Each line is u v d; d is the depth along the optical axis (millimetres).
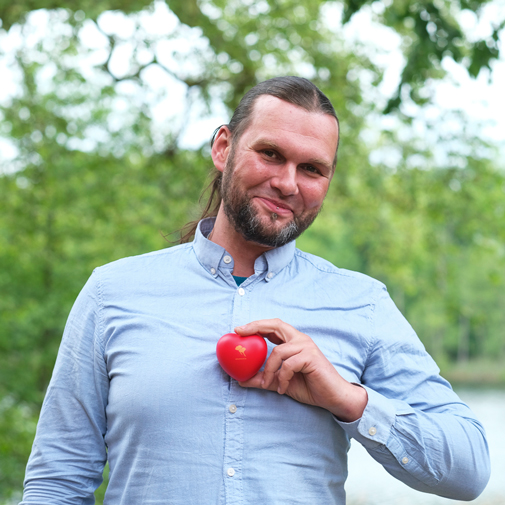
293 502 1765
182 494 1743
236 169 1902
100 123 11094
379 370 1972
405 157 9766
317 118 1881
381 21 8164
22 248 12812
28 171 10930
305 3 9000
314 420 1829
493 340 47812
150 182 10359
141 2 8000
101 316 1959
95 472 1939
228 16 9219
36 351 13148
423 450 1807
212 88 9273
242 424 1784
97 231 12945
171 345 1865
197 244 2043
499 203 10164
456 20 6461
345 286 2037
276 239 1900
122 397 1832
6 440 10367
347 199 10750
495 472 15211
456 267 11859
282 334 1780
